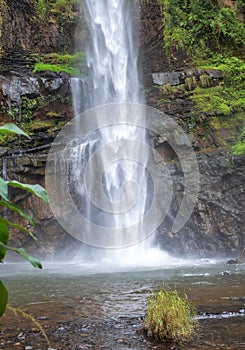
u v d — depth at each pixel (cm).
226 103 1611
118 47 1958
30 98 1697
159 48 1908
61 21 1995
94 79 1914
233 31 1902
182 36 1886
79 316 554
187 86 1692
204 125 1564
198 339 429
